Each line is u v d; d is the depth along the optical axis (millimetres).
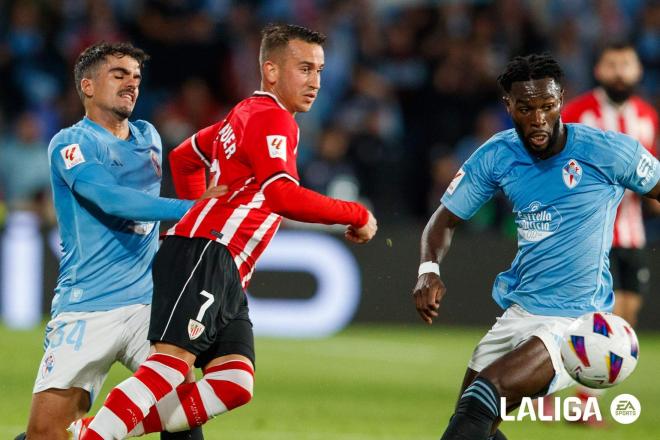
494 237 46781
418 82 55438
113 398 17391
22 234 46844
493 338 18891
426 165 53156
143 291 19234
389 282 47062
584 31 58000
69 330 18766
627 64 28844
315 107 56594
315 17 59031
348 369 36812
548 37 57125
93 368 18828
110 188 18250
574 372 17641
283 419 26875
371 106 53750
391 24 58844
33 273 46812
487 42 55656
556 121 17859
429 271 18781
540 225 18422
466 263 46938
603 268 18625
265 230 18344
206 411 17906
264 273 47125
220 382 17969
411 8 58250
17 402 28125
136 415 17359
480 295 46875
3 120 54344
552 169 18266
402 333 46188
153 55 56281
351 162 52094
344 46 57656
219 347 18391
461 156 53062
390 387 33094
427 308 18594
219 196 17953
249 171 18234
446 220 19203
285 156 17828
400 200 52438
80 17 57000
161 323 17750
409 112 55125
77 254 18984
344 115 53500
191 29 56812
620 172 18234
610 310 18938
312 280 47000
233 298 18219
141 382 17453
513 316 18781
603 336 17438
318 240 46969
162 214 18016
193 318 17656
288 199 17609
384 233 47156
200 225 18234
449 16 57062
